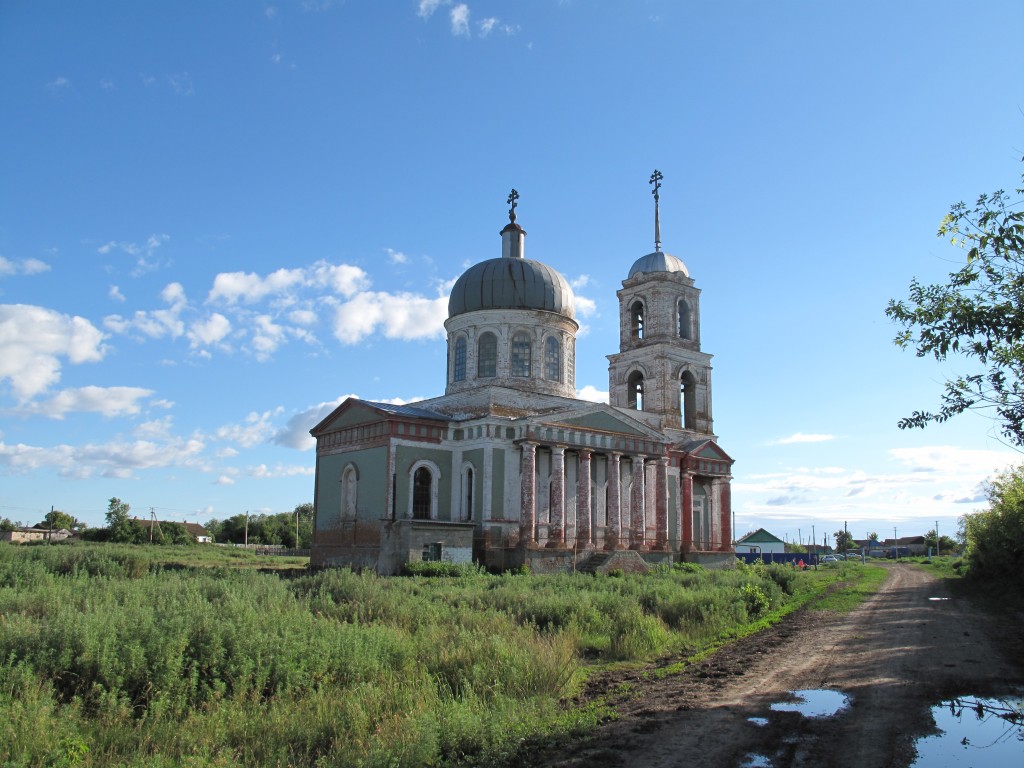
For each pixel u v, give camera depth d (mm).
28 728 10977
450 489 56750
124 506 128250
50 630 14703
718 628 26078
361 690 14359
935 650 22750
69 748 10836
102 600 20281
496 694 15109
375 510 54625
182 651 14680
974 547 56781
